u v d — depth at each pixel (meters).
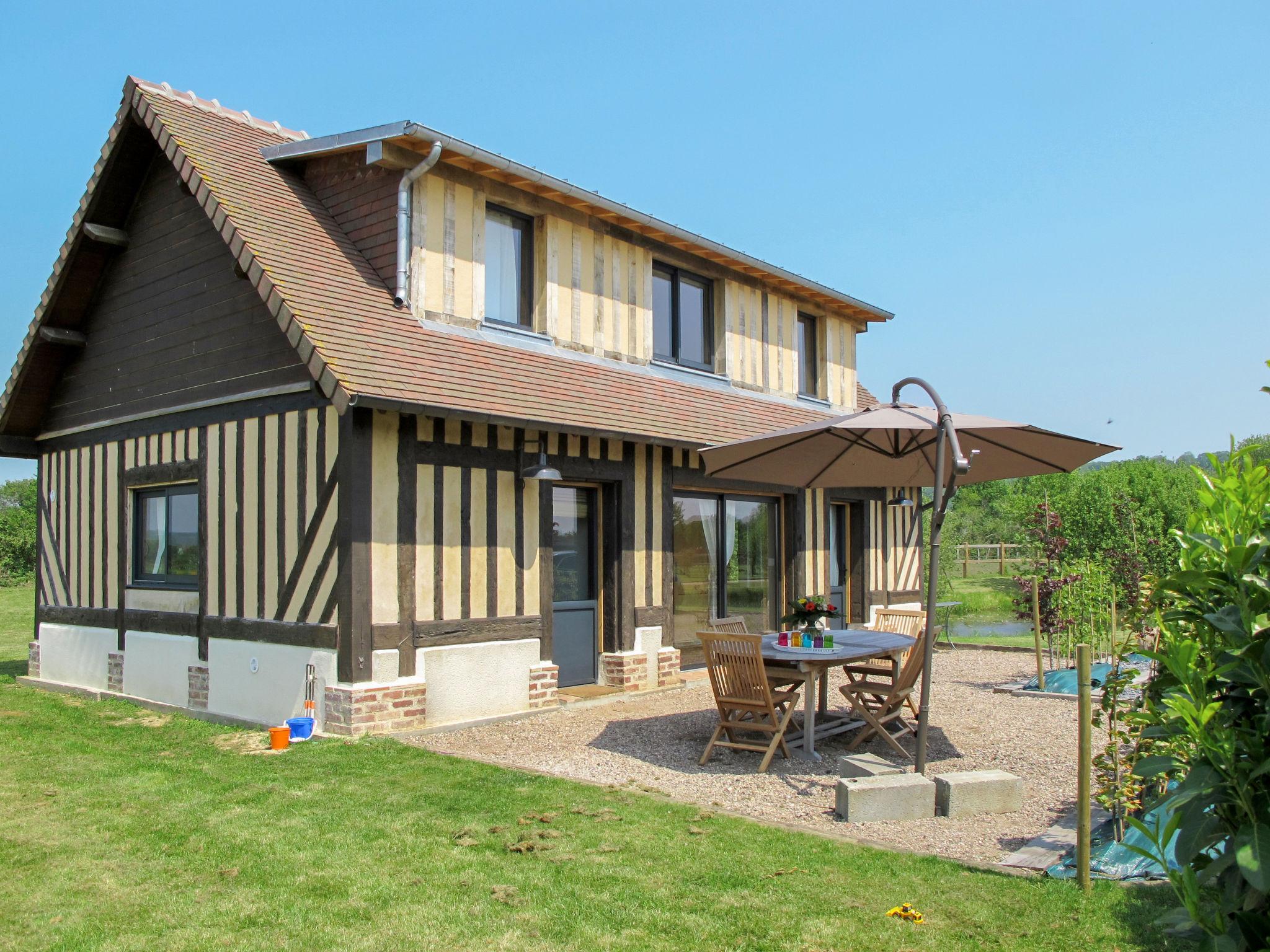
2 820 5.68
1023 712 9.02
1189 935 3.44
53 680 11.57
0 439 11.81
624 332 11.24
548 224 10.32
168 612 9.77
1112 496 19.50
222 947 3.92
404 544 8.01
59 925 4.16
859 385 16.95
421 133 8.63
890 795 5.59
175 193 9.99
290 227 9.02
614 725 8.46
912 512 15.70
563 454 9.51
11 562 32.47
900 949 3.77
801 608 7.52
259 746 7.61
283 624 8.27
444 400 7.75
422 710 8.03
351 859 4.89
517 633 8.87
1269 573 3.05
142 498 10.56
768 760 6.77
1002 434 6.80
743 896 4.30
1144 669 10.22
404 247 8.94
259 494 8.63
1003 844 5.12
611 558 10.20
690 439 10.05
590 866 4.69
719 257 12.32
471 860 4.83
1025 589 13.51
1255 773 2.86
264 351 8.66
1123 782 4.73
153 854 5.04
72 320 11.23
